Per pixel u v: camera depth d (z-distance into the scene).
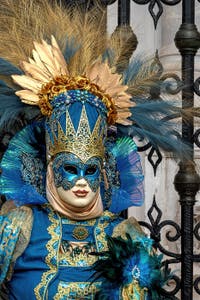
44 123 3.22
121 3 3.95
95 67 3.24
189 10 4.00
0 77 3.24
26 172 3.21
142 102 3.46
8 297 3.18
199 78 3.96
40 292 3.07
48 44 3.33
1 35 3.35
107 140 3.35
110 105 3.18
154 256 3.12
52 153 3.10
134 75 3.49
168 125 3.52
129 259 3.03
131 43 3.69
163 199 5.04
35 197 3.16
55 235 3.12
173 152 3.54
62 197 3.08
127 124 3.33
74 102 3.09
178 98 3.81
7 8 3.44
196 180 3.95
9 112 3.23
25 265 3.11
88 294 3.07
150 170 5.01
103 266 3.00
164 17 5.15
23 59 3.27
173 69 5.07
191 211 4.00
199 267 5.02
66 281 3.08
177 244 5.00
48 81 3.18
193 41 3.96
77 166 3.04
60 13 3.47
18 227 3.12
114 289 3.01
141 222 4.08
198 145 3.90
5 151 3.47
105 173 3.29
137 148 3.62
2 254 3.12
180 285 4.02
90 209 3.13
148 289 3.04
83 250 3.13
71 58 3.27
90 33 3.41
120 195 3.31
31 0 3.46
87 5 3.61
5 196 3.43
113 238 3.05
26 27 3.39
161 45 5.16
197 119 4.26
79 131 3.05
